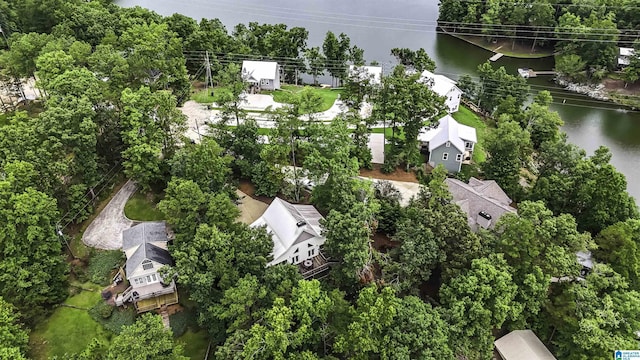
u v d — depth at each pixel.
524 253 50.62
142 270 50.06
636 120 98.69
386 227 59.69
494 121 90.88
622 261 54.84
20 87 84.06
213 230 48.19
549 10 117.62
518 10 120.06
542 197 65.81
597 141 92.12
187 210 52.16
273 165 63.56
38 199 49.69
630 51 108.88
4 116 77.69
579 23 112.25
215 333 47.44
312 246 54.94
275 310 41.44
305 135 71.06
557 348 51.53
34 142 55.72
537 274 49.41
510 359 49.31
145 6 147.25
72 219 58.06
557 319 51.09
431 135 79.94
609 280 52.22
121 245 57.88
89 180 60.69
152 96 62.41
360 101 77.06
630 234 56.41
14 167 50.88
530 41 124.50
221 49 101.88
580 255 58.00
